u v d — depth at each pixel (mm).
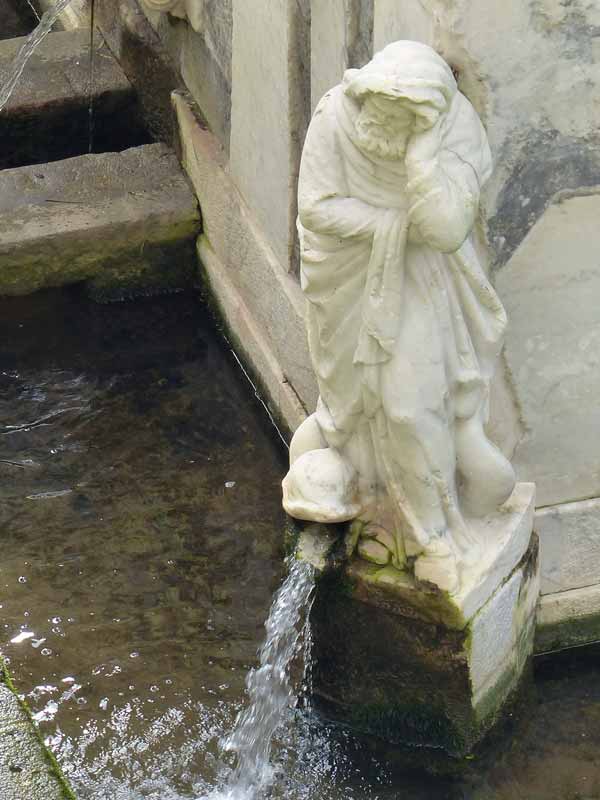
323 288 4840
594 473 5738
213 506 6742
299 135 6488
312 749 5648
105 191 7918
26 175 7984
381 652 5438
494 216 5055
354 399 5016
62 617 6195
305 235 4824
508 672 5660
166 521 6664
